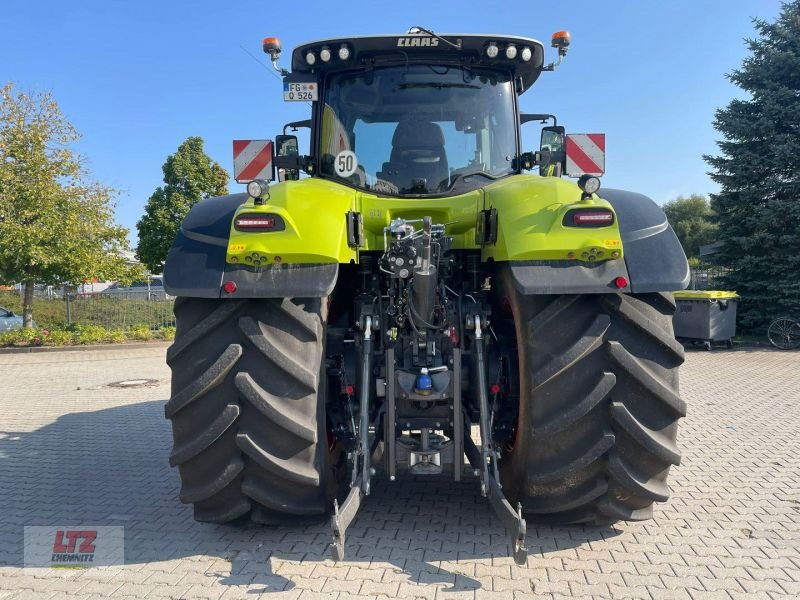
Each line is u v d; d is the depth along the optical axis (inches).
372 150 154.7
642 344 113.0
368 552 124.6
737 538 131.5
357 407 132.7
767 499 154.9
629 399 113.1
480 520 140.6
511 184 130.3
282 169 169.0
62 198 631.2
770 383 343.6
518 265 110.0
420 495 156.6
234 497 121.7
